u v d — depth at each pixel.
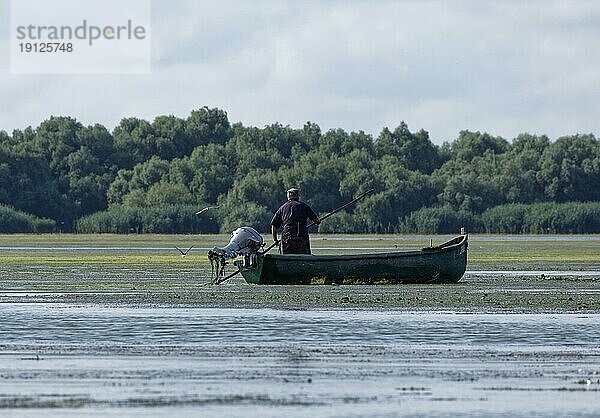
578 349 71.81
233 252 125.94
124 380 60.84
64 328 82.69
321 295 110.06
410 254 125.69
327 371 63.69
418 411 53.22
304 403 54.97
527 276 145.00
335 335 78.44
